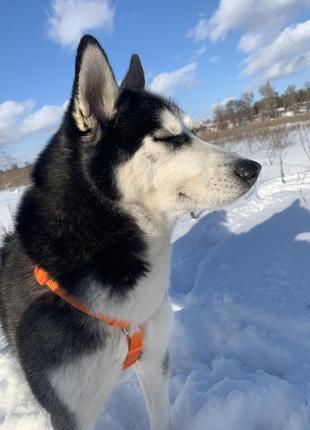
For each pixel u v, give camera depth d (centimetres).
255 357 61
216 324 69
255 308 68
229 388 52
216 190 45
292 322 63
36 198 46
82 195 43
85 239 41
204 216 128
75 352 41
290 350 59
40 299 43
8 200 212
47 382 42
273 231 101
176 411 53
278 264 83
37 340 42
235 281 79
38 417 54
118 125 45
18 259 47
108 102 45
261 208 124
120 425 53
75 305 41
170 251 47
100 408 45
